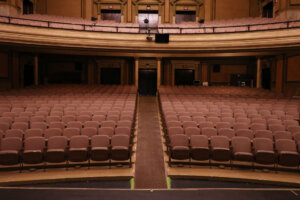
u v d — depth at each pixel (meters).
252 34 10.54
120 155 4.88
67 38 10.88
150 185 4.32
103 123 6.09
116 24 14.77
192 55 12.78
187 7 16.89
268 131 5.44
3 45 10.48
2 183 4.22
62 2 16.42
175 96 9.99
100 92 11.08
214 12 16.69
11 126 5.83
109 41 11.39
